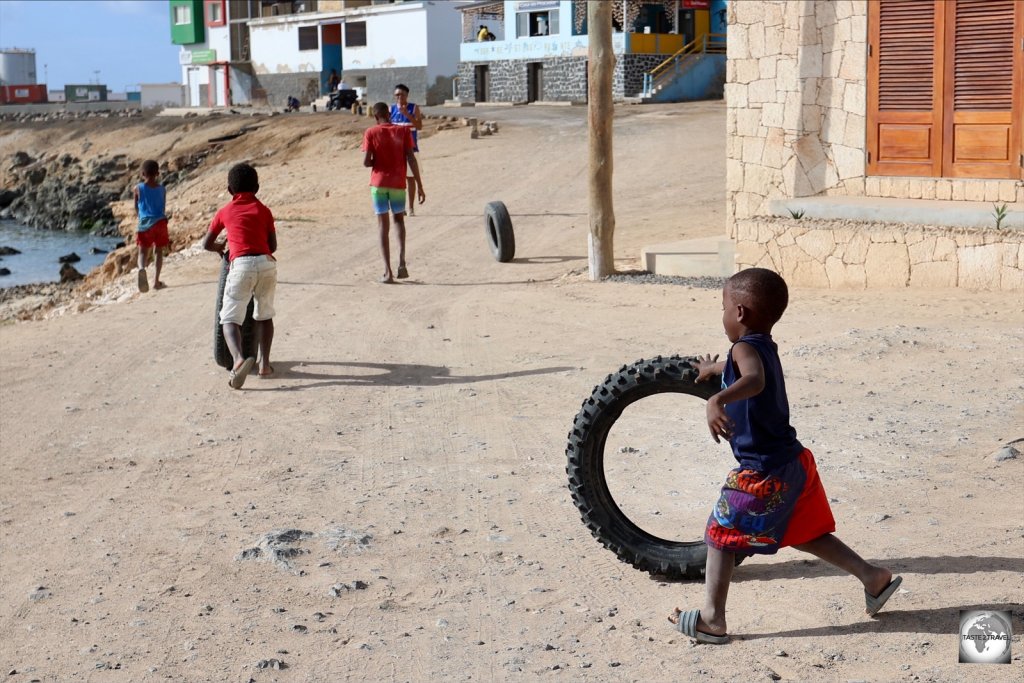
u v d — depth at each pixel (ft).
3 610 15.69
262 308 29.86
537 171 82.23
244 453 23.41
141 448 24.23
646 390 15.38
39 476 22.48
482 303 40.55
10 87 343.46
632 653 13.32
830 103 43.29
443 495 19.89
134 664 13.66
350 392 28.48
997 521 16.78
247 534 18.33
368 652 13.70
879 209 39.70
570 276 45.75
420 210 68.18
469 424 24.89
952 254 37.24
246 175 29.68
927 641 13.04
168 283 49.21
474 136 105.19
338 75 214.48
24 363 33.83
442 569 16.40
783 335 31.89
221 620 14.92
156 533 18.63
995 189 40.04
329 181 86.07
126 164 139.23
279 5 227.40
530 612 14.78
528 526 18.11
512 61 173.27
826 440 21.71
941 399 24.22
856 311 34.83
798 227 40.47
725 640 13.48
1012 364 26.66
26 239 119.65
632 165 82.53
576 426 15.70
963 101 40.45
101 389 30.14
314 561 16.94
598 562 16.48
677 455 21.48
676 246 46.42
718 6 161.38
